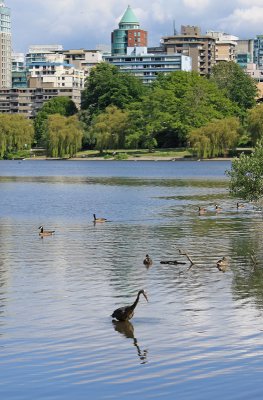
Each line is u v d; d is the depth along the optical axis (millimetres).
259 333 34000
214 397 26734
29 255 56188
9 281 45875
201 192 118875
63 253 57125
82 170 196375
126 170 192875
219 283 44812
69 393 27250
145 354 31297
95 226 75062
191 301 40125
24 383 28188
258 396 26766
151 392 27266
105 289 43469
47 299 40906
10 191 124438
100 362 30375
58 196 113562
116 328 35062
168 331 34531
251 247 59469
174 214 86188
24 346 32406
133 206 96500
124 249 59125
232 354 31219
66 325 35594
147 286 44156
